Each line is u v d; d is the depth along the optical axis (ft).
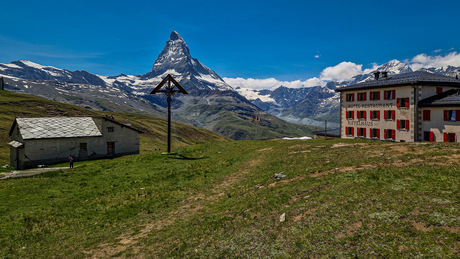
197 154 142.72
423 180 46.29
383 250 28.50
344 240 31.76
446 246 27.07
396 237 30.27
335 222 36.27
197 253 36.55
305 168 77.20
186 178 92.68
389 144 103.14
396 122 171.53
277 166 91.86
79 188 83.61
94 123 177.68
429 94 161.99
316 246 31.78
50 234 52.03
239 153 134.82
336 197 45.06
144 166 113.50
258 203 51.72
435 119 152.76
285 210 44.16
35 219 58.49
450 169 50.37
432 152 72.33
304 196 49.65
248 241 36.70
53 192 79.41
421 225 31.71
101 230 53.11
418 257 26.37
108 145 176.45
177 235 45.57
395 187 44.88
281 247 33.27
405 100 165.48
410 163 61.87
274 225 39.86
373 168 60.70
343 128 218.79
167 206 65.26
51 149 152.15
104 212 62.80
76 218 59.67
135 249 42.55
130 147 186.60
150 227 52.80
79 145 163.73
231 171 98.02
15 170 139.85
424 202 37.14
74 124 170.81
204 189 77.87
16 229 53.78
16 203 68.95
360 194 44.11
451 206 34.42
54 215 61.26
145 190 79.41
